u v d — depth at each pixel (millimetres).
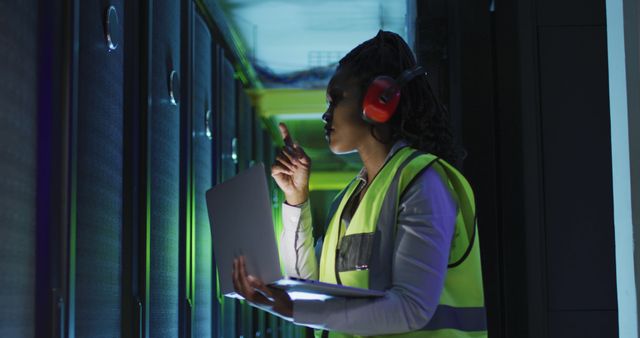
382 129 1982
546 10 3227
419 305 1743
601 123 3195
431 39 3572
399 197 1854
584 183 3188
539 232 3180
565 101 3207
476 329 1878
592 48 3211
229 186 1939
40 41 2109
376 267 1855
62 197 2121
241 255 1834
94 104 2465
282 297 1789
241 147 6020
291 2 6629
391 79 1928
